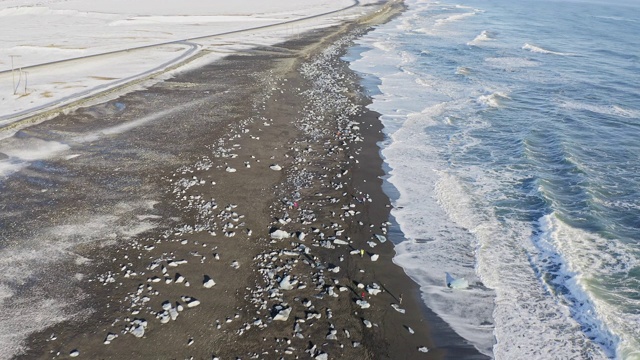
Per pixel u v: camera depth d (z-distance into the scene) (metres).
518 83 37.16
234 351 11.07
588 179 20.28
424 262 15.01
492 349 11.70
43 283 13.04
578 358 11.34
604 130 26.81
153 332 11.48
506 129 26.83
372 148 24.05
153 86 33.66
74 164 20.59
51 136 23.78
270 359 10.91
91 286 12.98
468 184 20.20
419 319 12.62
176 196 17.98
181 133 24.47
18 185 18.62
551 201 18.23
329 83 36.62
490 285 13.95
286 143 23.91
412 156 23.17
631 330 12.02
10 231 15.46
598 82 37.41
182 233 15.59
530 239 16.12
